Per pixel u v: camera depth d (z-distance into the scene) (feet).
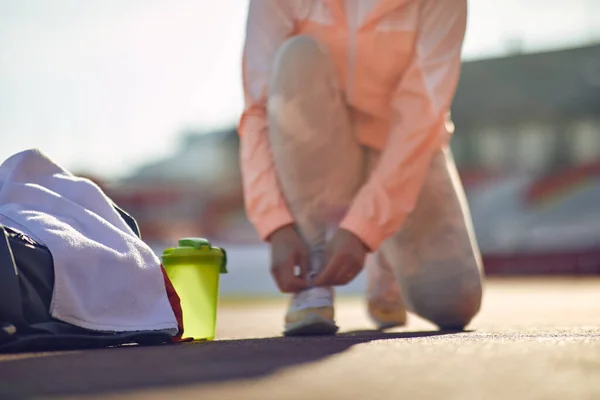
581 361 4.39
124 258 6.23
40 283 5.77
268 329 10.07
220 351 5.25
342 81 8.52
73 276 5.89
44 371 4.21
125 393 3.40
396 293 10.14
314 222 8.05
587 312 14.30
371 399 3.17
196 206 55.11
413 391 3.37
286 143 7.80
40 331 5.65
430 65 7.97
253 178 8.08
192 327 7.13
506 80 63.16
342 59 8.43
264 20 8.41
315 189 7.95
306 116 7.72
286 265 7.75
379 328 10.27
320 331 7.64
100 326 5.91
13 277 5.50
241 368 4.22
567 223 60.34
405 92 8.03
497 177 61.87
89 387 3.61
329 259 7.70
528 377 3.78
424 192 8.58
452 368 4.12
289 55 7.75
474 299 8.70
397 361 4.45
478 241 61.72
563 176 61.11
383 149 8.80
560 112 61.31
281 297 35.86
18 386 3.68
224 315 16.17
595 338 6.01
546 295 26.27
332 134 7.98
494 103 62.08
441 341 5.82
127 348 5.79
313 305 7.57
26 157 6.62
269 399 3.18
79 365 4.49
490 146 62.13
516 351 4.92
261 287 39.65
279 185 8.05
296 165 7.83
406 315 10.40
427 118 7.85
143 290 6.31
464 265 8.64
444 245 8.64
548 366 4.18
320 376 3.86
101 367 4.37
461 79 63.82
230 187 55.98
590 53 63.57
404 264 8.84
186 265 7.15
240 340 6.86
